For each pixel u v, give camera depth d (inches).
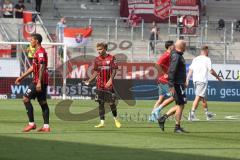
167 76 1877.5
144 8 4311.0
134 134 1691.7
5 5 3941.9
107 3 4475.9
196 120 2233.0
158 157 1250.6
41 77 1688.0
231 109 2881.4
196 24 4153.5
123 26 4269.2
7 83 3403.1
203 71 2252.7
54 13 4330.7
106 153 1302.9
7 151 1321.4
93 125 1941.4
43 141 1501.0
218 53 4210.1
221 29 4328.3
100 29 4205.2
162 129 1775.3
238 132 1795.0
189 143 1497.3
